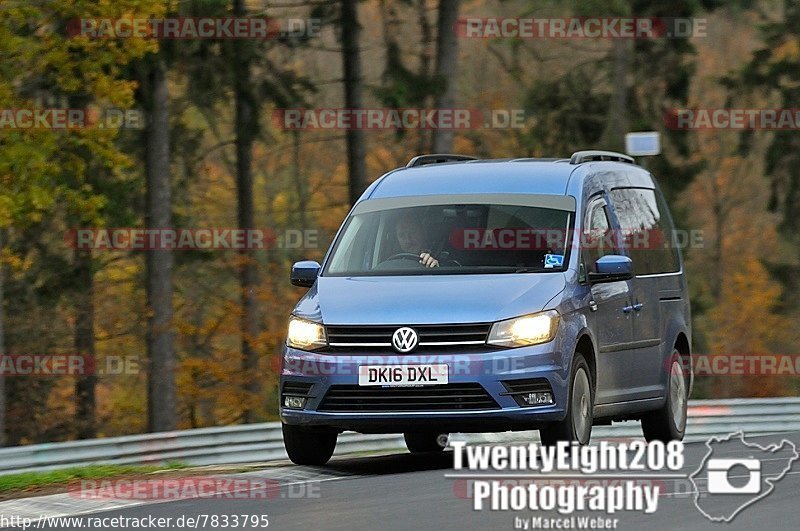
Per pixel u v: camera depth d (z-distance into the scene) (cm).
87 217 8306
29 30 7894
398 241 3903
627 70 11712
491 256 3812
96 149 8250
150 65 9075
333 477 3681
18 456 4538
